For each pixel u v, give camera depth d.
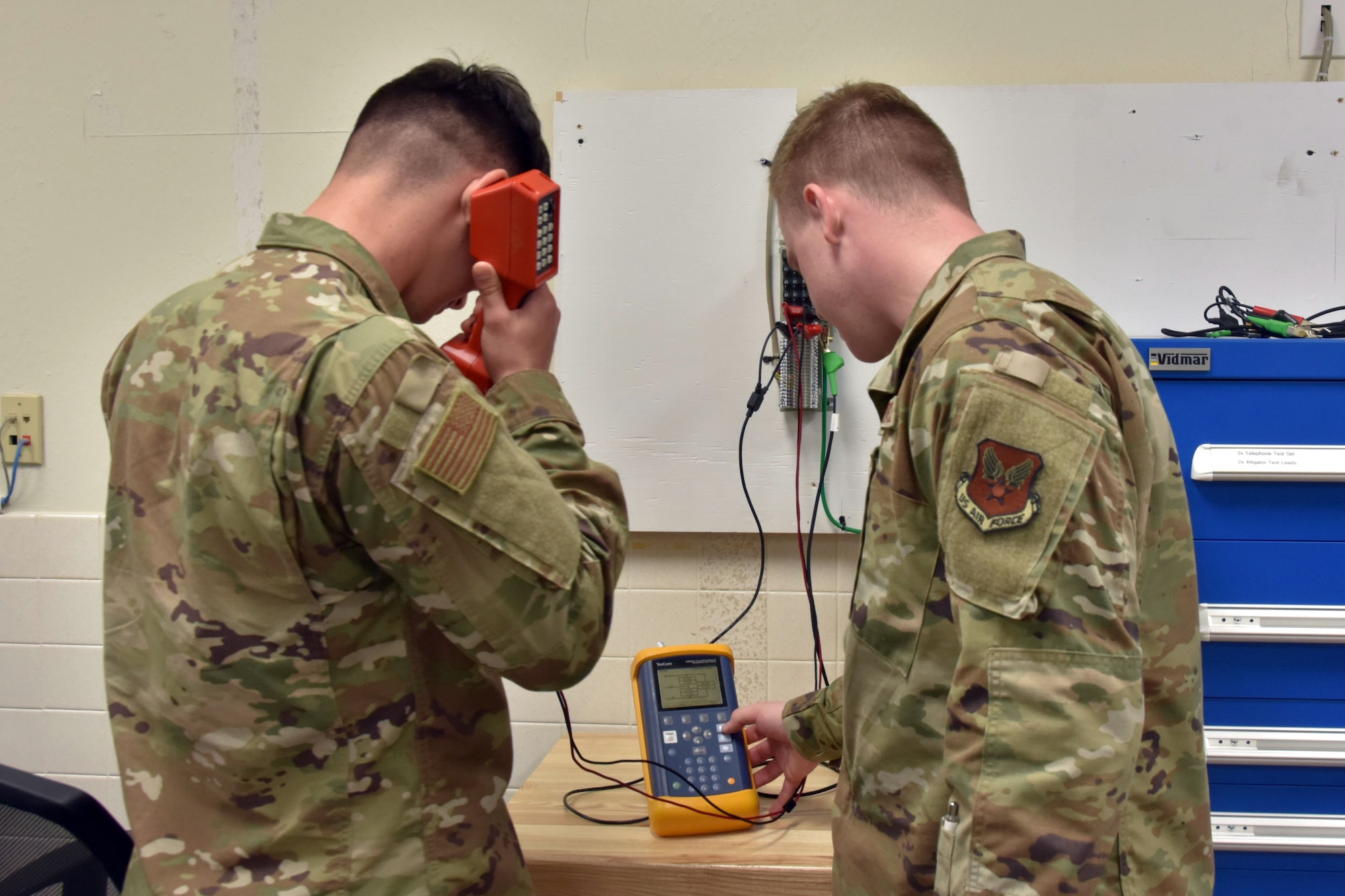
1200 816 0.89
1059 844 0.69
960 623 0.75
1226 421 1.28
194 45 1.80
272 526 0.73
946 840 0.78
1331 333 1.42
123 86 1.82
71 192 1.83
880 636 0.90
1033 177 1.68
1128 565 0.74
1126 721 0.71
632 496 1.74
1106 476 0.74
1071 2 1.70
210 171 1.81
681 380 1.73
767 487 1.72
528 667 0.81
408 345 0.76
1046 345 0.77
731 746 1.33
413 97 0.97
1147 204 1.67
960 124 1.68
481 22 1.77
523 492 0.78
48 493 1.84
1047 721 0.70
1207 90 1.65
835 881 0.99
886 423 0.90
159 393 0.81
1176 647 0.89
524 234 0.95
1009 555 0.72
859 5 1.72
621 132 1.72
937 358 0.80
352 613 0.78
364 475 0.73
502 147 1.00
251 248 1.81
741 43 1.74
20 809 0.95
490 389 0.98
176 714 0.78
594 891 1.18
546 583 0.79
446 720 0.85
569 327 1.74
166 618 0.77
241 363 0.75
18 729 1.83
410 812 0.82
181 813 0.80
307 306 0.78
